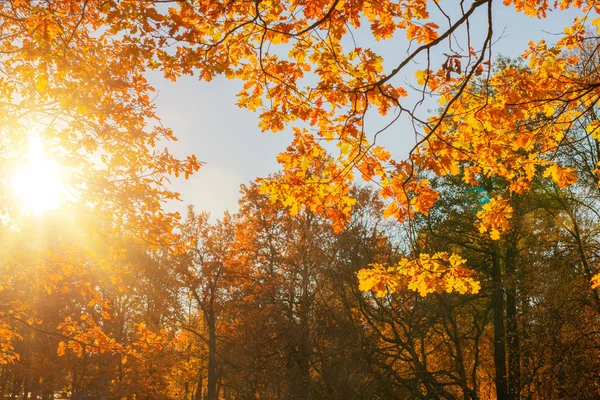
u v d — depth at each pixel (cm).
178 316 2580
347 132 496
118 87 638
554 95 540
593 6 560
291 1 464
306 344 2011
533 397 1867
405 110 430
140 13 469
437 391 1911
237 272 2562
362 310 2031
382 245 2081
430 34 465
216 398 3488
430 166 507
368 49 477
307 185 513
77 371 2266
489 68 422
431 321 1989
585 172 1731
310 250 2097
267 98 518
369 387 1917
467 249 2272
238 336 2331
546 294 1723
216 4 465
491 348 2586
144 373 1927
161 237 783
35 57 595
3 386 3384
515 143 579
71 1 559
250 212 2488
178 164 752
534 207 1872
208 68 502
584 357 1582
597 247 1733
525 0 544
